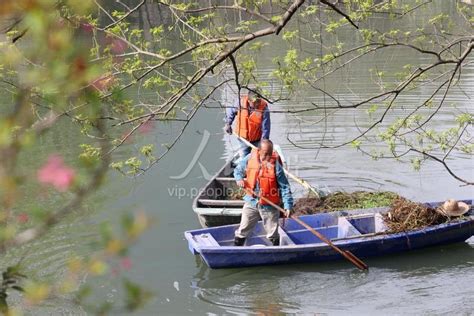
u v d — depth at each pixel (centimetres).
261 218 2278
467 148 1755
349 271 2142
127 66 1473
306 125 3731
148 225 453
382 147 3350
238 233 2250
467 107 3834
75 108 748
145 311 1898
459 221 2300
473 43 1456
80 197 488
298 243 2372
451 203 2341
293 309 1930
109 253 448
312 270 2148
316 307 1933
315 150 3359
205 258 2122
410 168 3075
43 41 406
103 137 630
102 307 608
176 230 2492
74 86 433
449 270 2148
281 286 2055
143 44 1574
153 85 1551
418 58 4894
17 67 464
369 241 2191
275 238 2212
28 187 1510
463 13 1719
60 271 2097
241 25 1614
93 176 502
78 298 603
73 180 429
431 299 1966
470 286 2042
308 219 2392
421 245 2267
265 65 4431
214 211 2389
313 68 1577
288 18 1241
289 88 1566
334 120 3788
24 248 2281
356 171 3083
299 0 1230
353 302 1956
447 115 3744
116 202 2733
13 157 424
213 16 1574
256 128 2705
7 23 545
